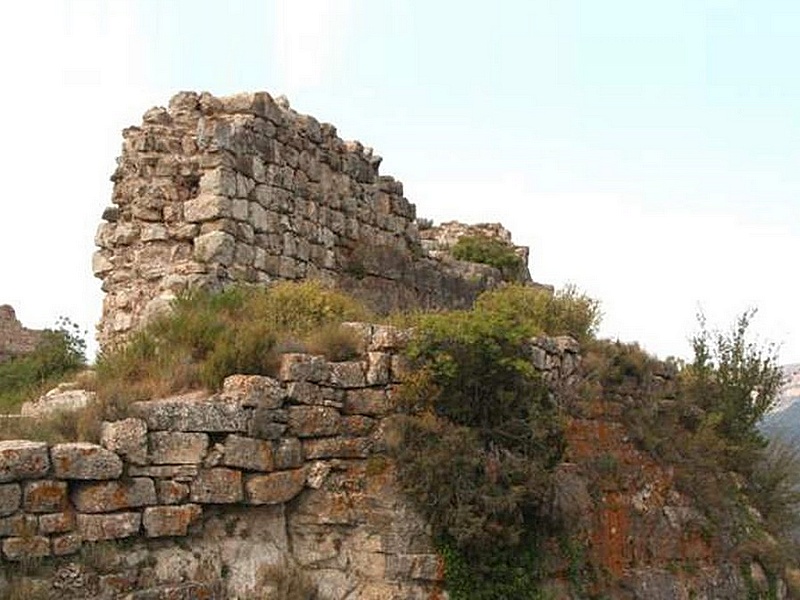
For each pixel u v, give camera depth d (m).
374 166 22.62
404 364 13.80
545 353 15.44
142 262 17.61
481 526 12.92
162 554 11.81
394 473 13.19
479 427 13.83
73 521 11.17
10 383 21.44
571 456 15.71
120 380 13.73
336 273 20.69
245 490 12.47
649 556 17.00
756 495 21.17
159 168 17.86
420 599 12.77
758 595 18.89
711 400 21.39
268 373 13.45
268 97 18.75
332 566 12.90
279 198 18.80
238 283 17.09
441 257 25.64
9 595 10.42
